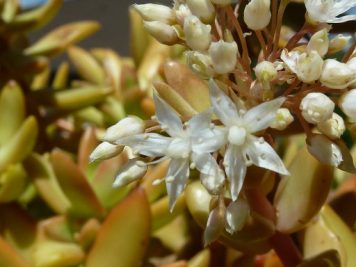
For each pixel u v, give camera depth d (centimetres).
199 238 18
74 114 22
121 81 20
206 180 11
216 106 11
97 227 17
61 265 17
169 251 18
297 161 14
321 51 11
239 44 15
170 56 21
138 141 12
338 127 11
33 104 21
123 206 16
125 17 31
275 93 13
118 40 31
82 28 22
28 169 18
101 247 16
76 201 18
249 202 14
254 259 16
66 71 25
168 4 16
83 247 17
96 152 12
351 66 11
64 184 17
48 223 18
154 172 17
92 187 18
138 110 19
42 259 17
